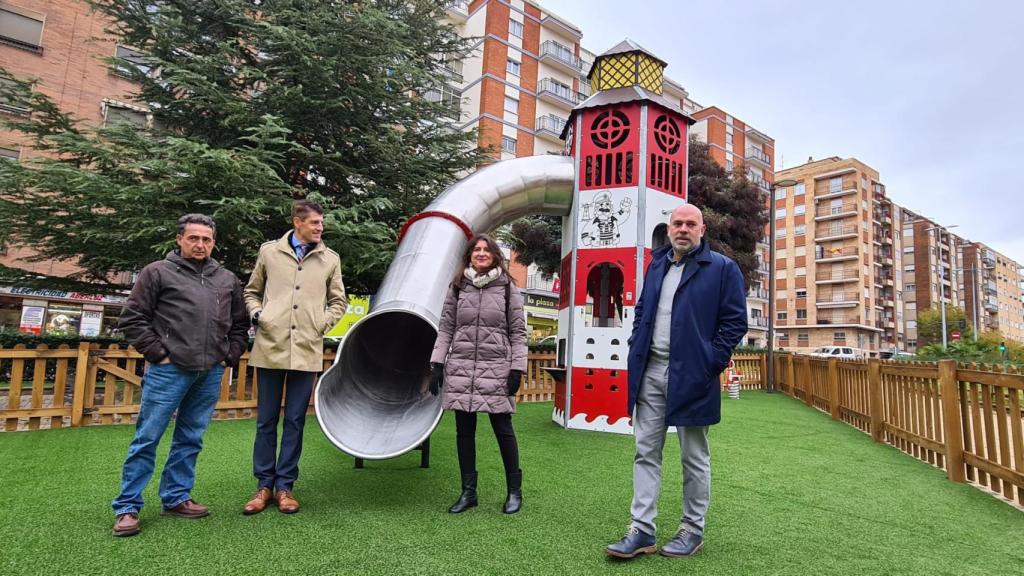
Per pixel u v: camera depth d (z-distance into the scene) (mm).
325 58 7512
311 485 3582
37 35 15203
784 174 53750
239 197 6508
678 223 2678
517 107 29031
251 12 7879
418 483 3701
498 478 3908
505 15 28828
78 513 2850
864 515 3236
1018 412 3553
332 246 7309
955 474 4180
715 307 2588
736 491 3744
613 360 6117
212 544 2512
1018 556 2607
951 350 20719
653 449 2641
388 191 8695
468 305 3260
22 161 6195
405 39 8984
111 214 6605
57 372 5379
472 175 6172
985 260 76812
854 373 7188
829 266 50000
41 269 14469
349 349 4148
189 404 2912
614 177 6457
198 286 2857
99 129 6441
